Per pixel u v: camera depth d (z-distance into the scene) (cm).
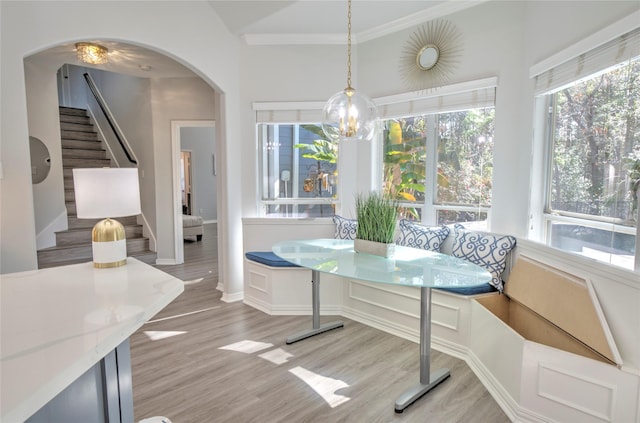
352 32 379
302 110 394
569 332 201
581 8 216
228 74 384
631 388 168
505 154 296
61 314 124
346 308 358
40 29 267
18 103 255
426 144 359
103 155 671
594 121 218
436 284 196
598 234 214
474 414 210
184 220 729
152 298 140
